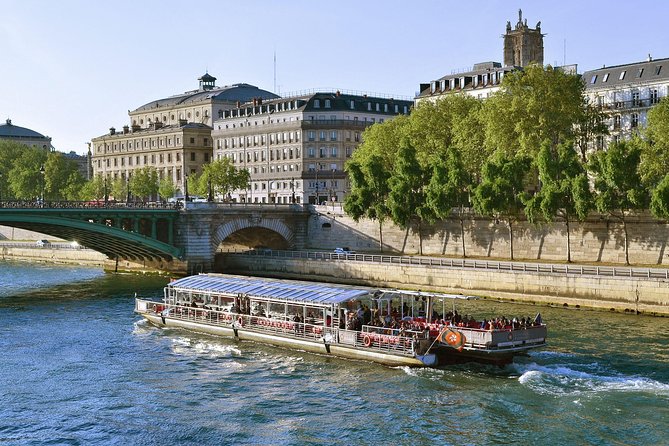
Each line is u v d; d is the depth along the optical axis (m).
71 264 122.12
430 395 43.44
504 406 41.34
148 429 39.81
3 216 83.69
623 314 65.44
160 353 54.31
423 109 107.88
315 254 95.69
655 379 45.31
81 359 53.09
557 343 53.91
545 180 82.25
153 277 100.00
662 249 78.00
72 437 38.94
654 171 83.69
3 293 85.12
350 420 40.19
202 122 185.12
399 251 101.44
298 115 152.75
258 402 43.31
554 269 73.19
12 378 48.66
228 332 58.03
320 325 53.47
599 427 38.28
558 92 91.12
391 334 49.62
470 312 67.44
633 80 112.06
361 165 103.88
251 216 105.50
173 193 166.25
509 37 144.50
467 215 94.06
